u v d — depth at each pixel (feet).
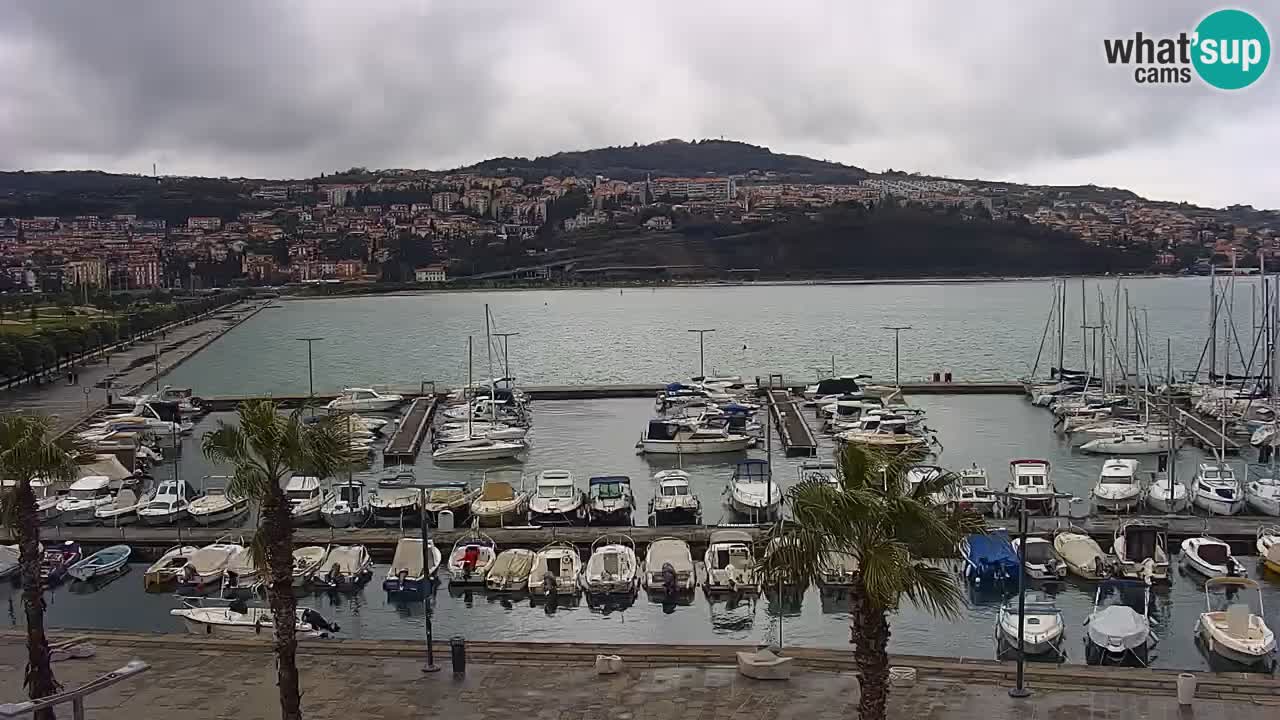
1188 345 549.13
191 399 335.26
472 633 138.10
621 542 169.68
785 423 289.74
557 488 199.72
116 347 545.85
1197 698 95.96
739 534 161.07
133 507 194.49
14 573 160.45
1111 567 150.82
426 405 339.57
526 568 155.33
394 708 97.25
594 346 584.81
